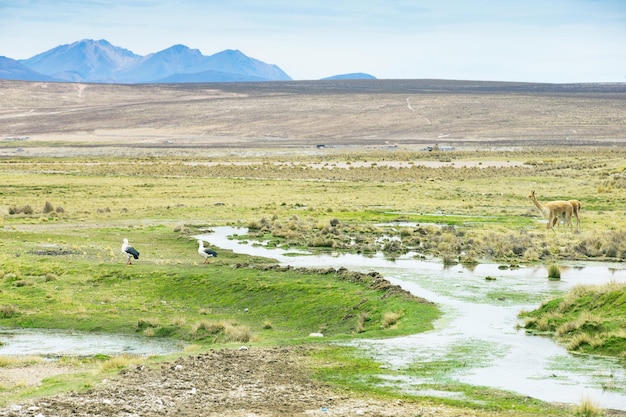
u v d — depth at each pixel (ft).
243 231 168.04
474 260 126.00
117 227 175.42
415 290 98.84
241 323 95.04
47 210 207.10
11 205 224.12
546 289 99.30
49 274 117.70
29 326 94.99
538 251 134.82
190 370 59.72
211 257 132.05
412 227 172.76
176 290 110.73
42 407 49.26
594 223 175.73
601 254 133.08
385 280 103.55
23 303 104.32
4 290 111.24
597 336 67.26
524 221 182.09
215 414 48.37
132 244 149.18
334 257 132.46
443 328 76.23
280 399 51.80
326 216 194.90
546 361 61.77
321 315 93.91
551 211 162.09
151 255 136.15
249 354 65.51
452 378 56.75
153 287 112.68
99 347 83.51
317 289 102.17
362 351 66.23
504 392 52.80
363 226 170.40
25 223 183.11
